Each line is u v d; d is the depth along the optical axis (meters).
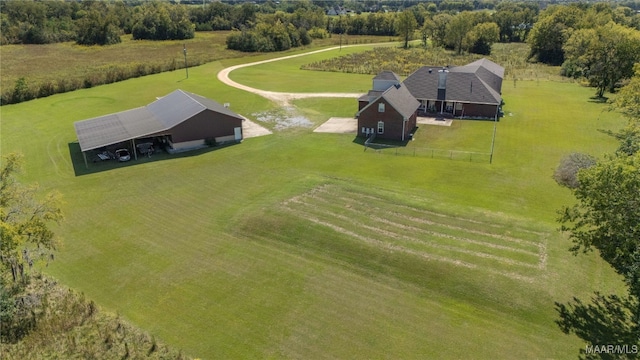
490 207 35.09
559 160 45.38
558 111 63.41
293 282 26.58
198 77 88.44
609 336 21.77
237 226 33.00
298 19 157.12
